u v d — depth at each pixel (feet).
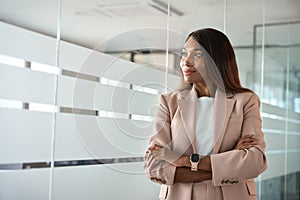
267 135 12.31
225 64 5.68
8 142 5.70
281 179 12.72
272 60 12.45
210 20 10.42
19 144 5.85
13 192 5.77
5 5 5.70
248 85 11.91
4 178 5.65
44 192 6.19
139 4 8.05
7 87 5.67
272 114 12.56
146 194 8.07
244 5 11.60
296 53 12.80
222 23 10.85
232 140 5.58
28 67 5.98
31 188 6.02
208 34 5.57
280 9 12.54
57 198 6.37
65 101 6.49
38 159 6.11
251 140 5.52
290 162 12.93
